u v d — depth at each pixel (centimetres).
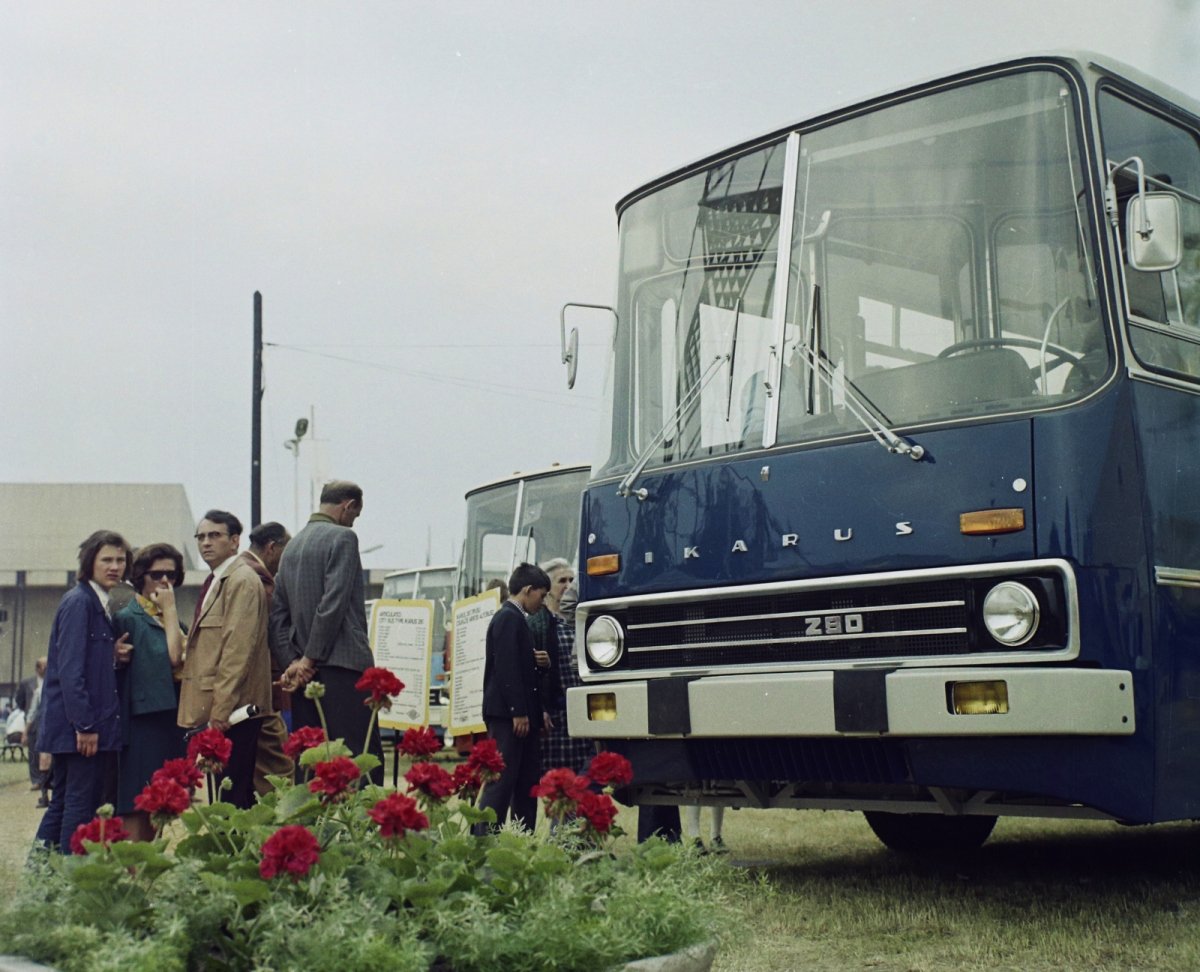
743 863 849
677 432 730
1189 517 628
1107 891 715
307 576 811
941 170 672
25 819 1238
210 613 788
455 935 365
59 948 362
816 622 649
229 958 369
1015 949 577
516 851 410
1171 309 650
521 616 867
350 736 793
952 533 608
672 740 698
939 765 608
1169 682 599
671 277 766
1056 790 581
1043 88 649
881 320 670
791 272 712
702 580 693
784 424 683
